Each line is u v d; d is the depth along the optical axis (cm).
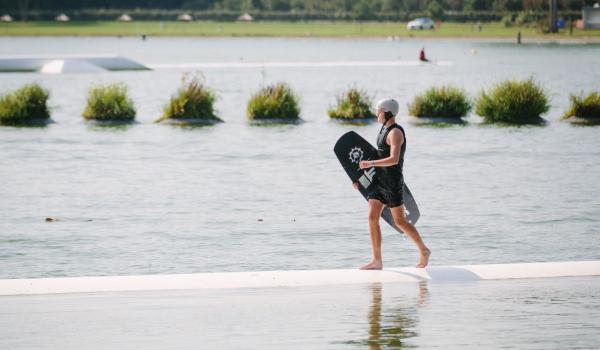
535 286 2522
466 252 3703
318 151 7094
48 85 13812
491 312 2255
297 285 2555
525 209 4678
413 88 13438
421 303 2347
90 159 6644
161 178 5781
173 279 2614
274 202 4925
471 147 7306
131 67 17150
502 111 9244
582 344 1988
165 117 9181
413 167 6253
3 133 8188
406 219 2725
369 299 2392
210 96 9381
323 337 2048
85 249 3769
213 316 2231
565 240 3928
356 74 16150
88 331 2106
